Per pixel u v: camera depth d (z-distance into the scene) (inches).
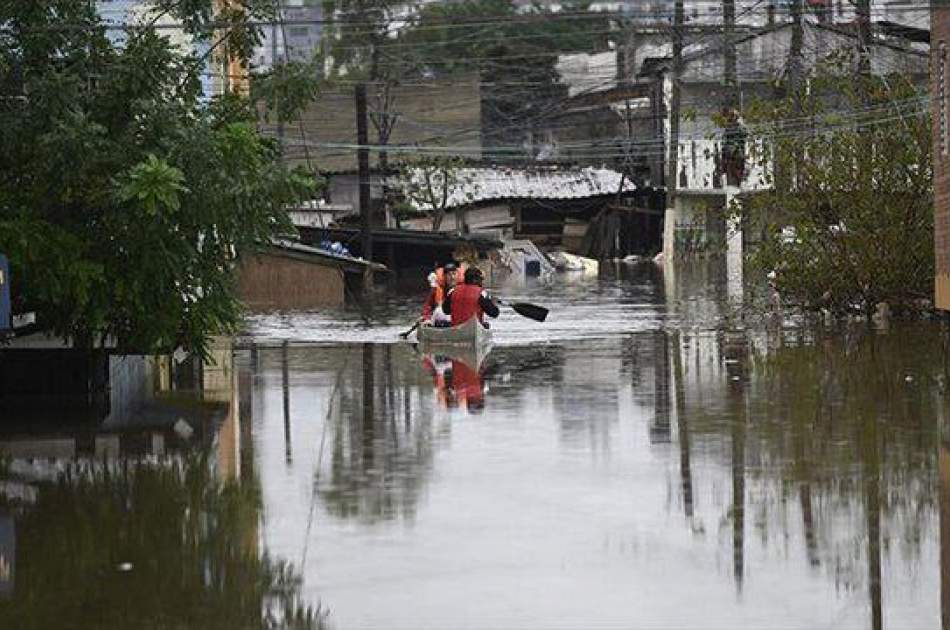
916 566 967.6
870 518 1106.7
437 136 6884.8
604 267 6574.8
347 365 2285.9
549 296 4227.4
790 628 840.3
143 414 1743.4
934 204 2711.6
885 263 2896.2
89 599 928.9
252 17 1982.0
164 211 1649.9
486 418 1649.9
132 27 1808.6
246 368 2268.7
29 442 1541.6
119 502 1225.4
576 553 1014.4
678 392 1847.9
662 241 6993.1
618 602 895.1
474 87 7396.7
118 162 1679.4
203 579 971.3
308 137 7234.3
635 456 1379.2
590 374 2074.3
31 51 1766.7
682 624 848.9
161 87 1797.5
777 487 1225.4
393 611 884.0
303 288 4375.0
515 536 1067.3
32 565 1015.0
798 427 1531.7
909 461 1323.8
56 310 1750.7
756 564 979.3
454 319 2566.4
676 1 5201.8
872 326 2770.7
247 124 1867.6
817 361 2166.6
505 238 7091.5
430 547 1038.4
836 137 2915.8
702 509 1145.4
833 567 970.1
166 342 1791.3
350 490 1251.8
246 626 862.5
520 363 2250.2
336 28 6530.5
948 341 2410.2
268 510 1182.3
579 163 7765.8
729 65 4995.1
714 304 3671.3
